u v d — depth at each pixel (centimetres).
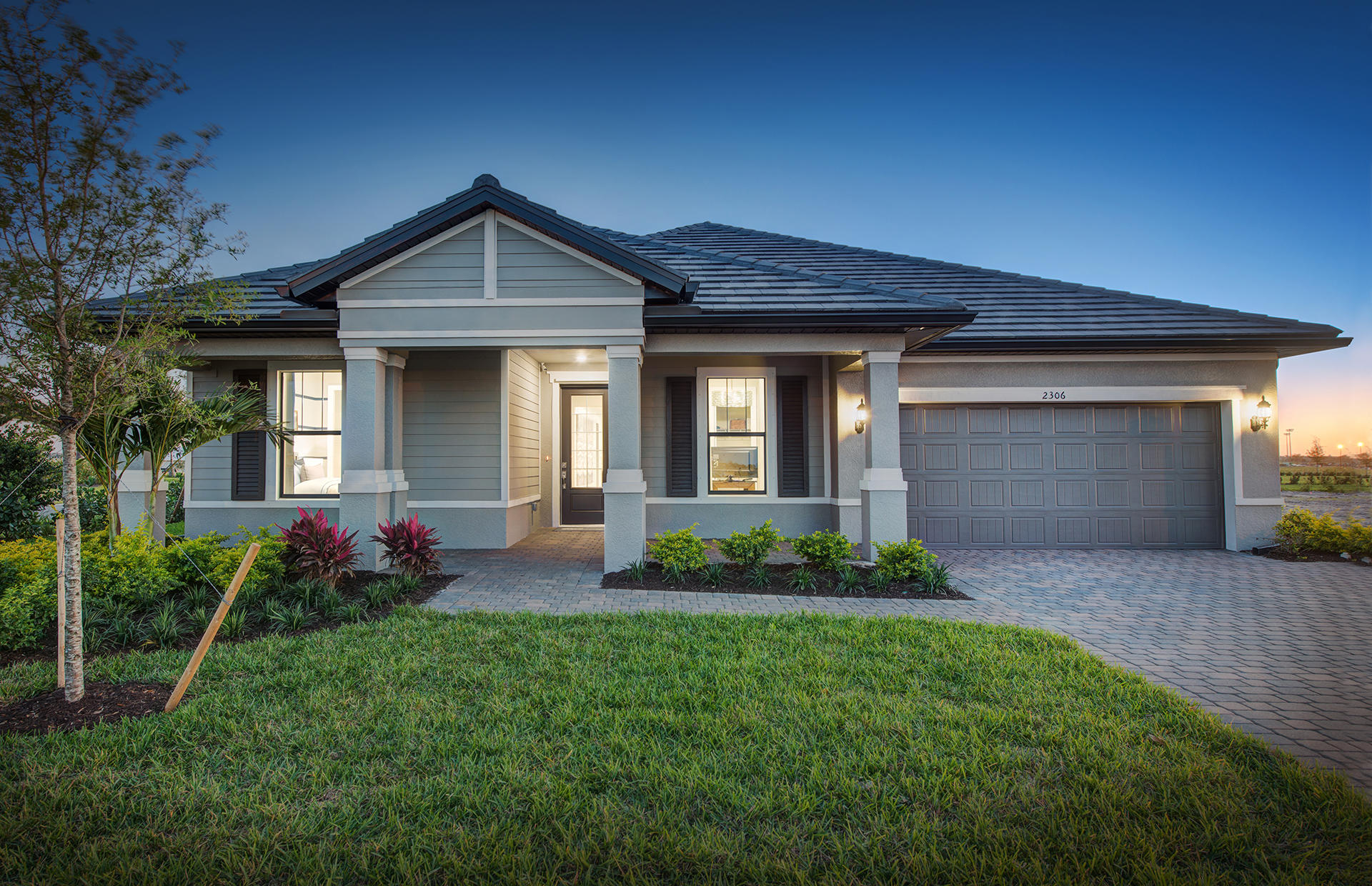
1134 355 1072
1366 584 798
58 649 463
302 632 555
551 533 1233
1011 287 1203
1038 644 522
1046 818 279
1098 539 1084
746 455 1134
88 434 685
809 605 680
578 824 275
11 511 895
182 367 708
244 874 245
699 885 240
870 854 257
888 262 1311
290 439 988
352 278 824
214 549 708
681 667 468
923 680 442
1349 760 338
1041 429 1089
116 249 414
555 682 435
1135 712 390
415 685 430
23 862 249
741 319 840
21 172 382
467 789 299
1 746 337
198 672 445
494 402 1062
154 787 303
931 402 1077
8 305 396
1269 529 1053
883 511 888
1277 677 463
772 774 313
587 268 827
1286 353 1064
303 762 328
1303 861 252
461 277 826
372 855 257
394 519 900
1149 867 246
